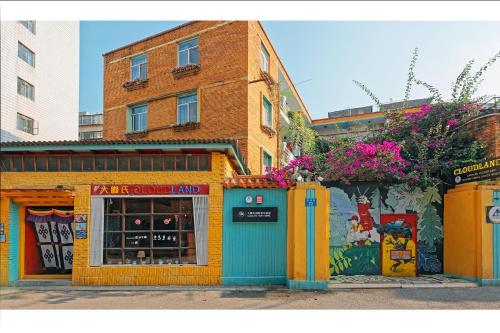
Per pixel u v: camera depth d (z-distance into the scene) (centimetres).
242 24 1611
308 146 1923
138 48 1923
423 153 1106
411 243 1088
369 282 971
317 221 941
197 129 1667
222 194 995
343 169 1082
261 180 1008
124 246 986
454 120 1127
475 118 1093
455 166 1080
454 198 1050
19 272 1015
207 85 1669
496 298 824
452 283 955
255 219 988
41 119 2688
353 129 1535
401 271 1075
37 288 937
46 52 2770
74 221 984
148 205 1000
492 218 962
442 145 1101
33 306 770
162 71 1820
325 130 2817
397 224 1098
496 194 970
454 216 1048
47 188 977
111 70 2016
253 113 1641
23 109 2525
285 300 810
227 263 977
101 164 998
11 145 952
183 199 1001
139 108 1916
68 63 3005
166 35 1825
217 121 1627
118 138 1938
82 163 998
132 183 989
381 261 1084
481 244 957
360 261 1088
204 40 1702
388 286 938
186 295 859
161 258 984
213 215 985
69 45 3027
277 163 1938
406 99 1304
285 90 2312
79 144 952
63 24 2966
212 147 959
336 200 1109
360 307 753
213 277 970
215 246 977
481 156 1094
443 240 1089
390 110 1302
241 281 972
